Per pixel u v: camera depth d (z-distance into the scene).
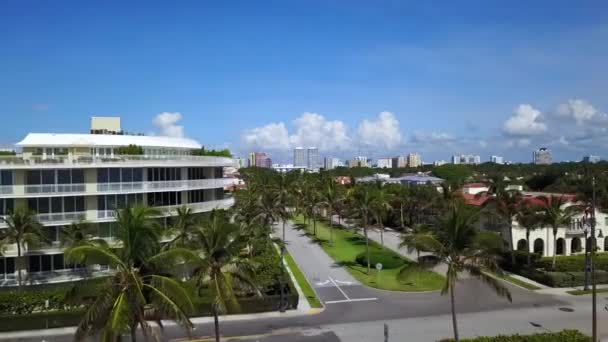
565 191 74.25
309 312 41.75
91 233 44.91
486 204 56.84
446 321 39.00
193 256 22.97
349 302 44.88
